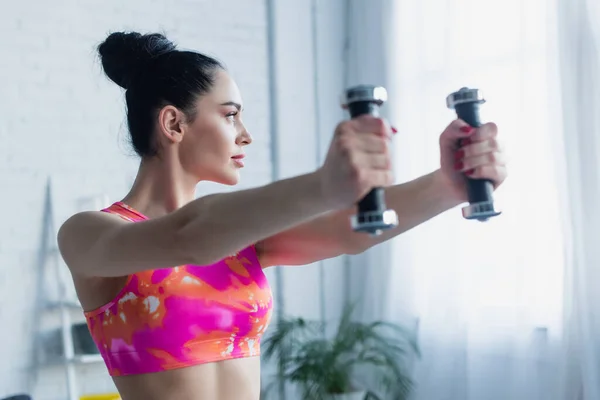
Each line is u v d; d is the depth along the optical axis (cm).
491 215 97
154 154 141
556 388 301
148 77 140
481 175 97
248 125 399
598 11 285
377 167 80
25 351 337
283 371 364
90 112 356
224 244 94
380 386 385
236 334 137
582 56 288
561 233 297
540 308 310
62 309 340
